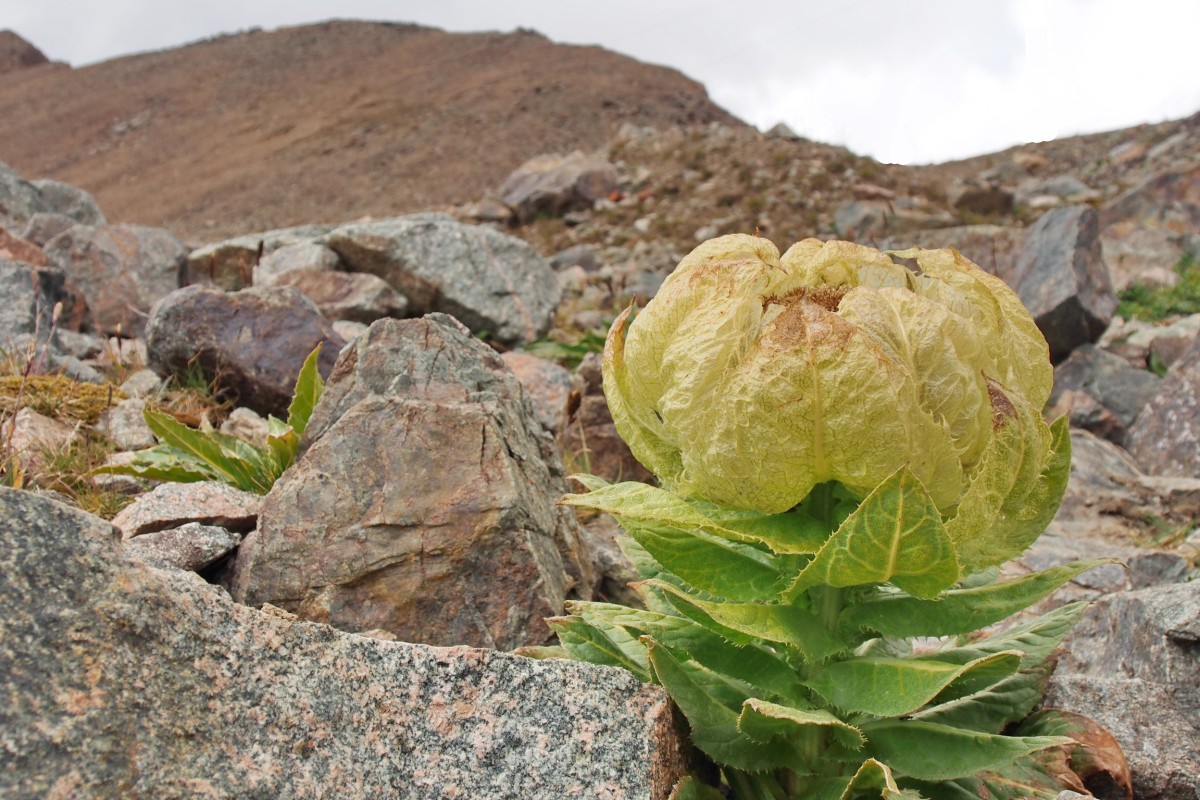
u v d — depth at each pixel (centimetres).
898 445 199
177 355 598
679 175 1978
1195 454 723
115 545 193
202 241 2800
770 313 213
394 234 844
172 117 4906
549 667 224
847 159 1958
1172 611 341
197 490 384
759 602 234
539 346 866
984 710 268
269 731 194
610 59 5075
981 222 1747
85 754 170
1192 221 1494
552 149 3453
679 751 237
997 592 228
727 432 206
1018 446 208
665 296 222
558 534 370
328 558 331
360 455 345
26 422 492
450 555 329
